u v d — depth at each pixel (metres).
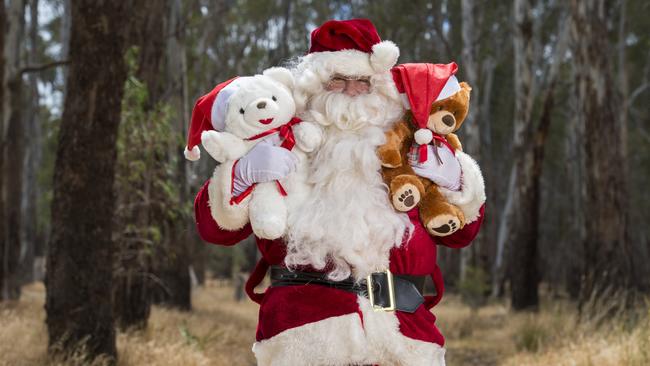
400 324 2.53
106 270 7.03
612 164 11.60
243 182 2.54
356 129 2.62
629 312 9.85
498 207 37.88
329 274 2.51
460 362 10.66
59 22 28.33
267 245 2.65
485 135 30.75
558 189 38.12
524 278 17.61
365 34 2.66
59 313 6.88
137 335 9.18
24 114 25.67
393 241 2.55
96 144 6.94
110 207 7.08
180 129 15.74
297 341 2.47
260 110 2.50
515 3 18.31
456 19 26.55
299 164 2.59
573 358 7.89
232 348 10.60
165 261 13.06
